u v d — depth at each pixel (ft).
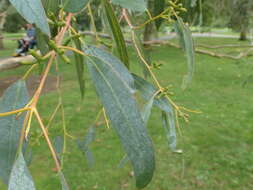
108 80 2.03
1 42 47.06
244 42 53.21
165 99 3.15
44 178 9.50
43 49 3.05
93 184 9.43
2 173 2.10
